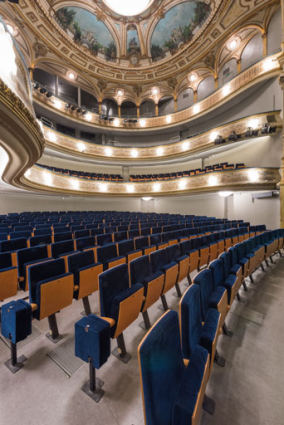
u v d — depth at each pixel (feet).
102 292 3.53
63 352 3.54
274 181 16.29
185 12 22.30
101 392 2.80
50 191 19.75
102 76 27.86
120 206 30.35
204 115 25.32
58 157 26.66
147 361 1.57
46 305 3.69
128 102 34.06
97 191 24.73
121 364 3.34
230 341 3.92
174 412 1.69
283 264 9.03
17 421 2.42
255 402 2.67
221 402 2.67
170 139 31.14
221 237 10.07
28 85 5.77
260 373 3.14
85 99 31.78
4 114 4.53
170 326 2.10
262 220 18.13
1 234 8.41
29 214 20.07
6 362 3.28
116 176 29.50
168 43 25.49
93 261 5.73
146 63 27.66
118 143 32.63
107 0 19.99
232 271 4.85
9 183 14.05
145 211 30.76
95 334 2.58
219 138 21.21
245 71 19.95
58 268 4.61
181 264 5.66
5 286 4.60
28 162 8.73
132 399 2.73
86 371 3.17
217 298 3.34
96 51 25.75
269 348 3.70
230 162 23.18
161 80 28.94
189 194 23.59
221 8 19.12
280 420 2.44
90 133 31.73
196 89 27.53
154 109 32.76
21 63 5.16
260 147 19.35
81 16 22.79
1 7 17.63
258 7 17.99
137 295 3.72
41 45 22.06
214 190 20.11
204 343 2.45
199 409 1.90
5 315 3.19
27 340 3.84
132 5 20.29
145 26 25.12
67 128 29.32
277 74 17.54
